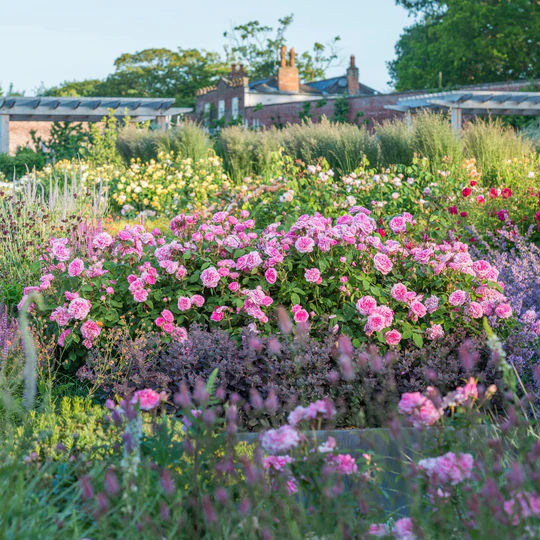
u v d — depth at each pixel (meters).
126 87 55.00
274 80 43.62
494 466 2.30
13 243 6.50
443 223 6.58
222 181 12.13
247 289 4.46
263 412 3.84
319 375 3.93
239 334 4.40
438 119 12.38
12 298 5.67
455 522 2.26
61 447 2.75
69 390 4.33
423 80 36.25
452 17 33.50
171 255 4.76
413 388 4.00
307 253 4.57
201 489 2.39
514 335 4.25
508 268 5.52
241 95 37.62
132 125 17.58
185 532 2.33
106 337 4.42
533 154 11.28
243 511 2.13
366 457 2.55
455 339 4.34
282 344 4.09
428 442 2.49
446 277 4.56
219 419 2.57
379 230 5.23
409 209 8.09
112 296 4.68
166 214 10.52
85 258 5.53
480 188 9.46
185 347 4.16
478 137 12.14
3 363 3.75
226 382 3.96
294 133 13.87
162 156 13.16
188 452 2.47
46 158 18.12
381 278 4.70
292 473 2.42
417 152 11.93
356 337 4.34
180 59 55.50
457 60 32.97
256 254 4.50
